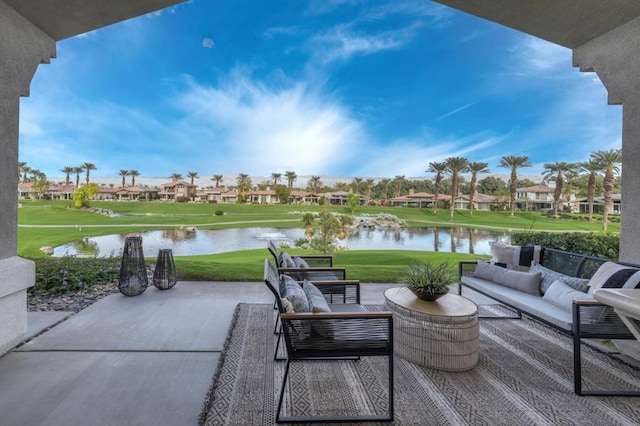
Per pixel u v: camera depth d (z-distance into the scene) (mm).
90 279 4520
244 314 3473
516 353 2648
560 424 1729
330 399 1959
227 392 2014
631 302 758
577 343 2094
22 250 7262
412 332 2453
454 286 5062
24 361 2336
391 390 1782
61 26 2758
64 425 1650
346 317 1841
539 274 3188
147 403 1863
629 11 2811
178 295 4168
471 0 2979
